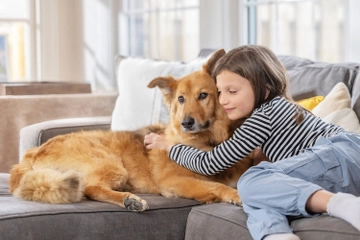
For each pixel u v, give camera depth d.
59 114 3.80
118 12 5.02
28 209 2.06
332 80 2.67
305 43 3.72
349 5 3.37
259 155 2.50
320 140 2.11
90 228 2.07
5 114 3.62
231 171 2.52
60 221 2.04
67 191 2.19
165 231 2.20
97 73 5.03
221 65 2.29
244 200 1.97
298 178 1.92
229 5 4.13
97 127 3.36
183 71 3.20
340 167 1.99
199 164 2.33
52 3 5.05
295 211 1.83
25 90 4.00
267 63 2.25
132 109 3.32
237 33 4.14
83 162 2.50
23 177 2.29
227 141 2.28
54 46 5.08
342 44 3.47
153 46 4.77
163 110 3.17
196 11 4.37
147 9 4.79
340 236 1.64
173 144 2.52
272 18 3.95
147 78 3.32
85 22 5.04
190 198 2.39
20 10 5.05
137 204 2.18
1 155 3.62
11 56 5.11
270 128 2.20
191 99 2.52
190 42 4.43
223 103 2.30
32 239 1.96
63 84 4.20
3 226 1.94
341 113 2.38
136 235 2.14
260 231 1.77
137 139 2.72
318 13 3.62
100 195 2.28
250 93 2.24
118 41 5.03
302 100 2.68
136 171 2.60
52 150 2.54
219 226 2.03
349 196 1.72
